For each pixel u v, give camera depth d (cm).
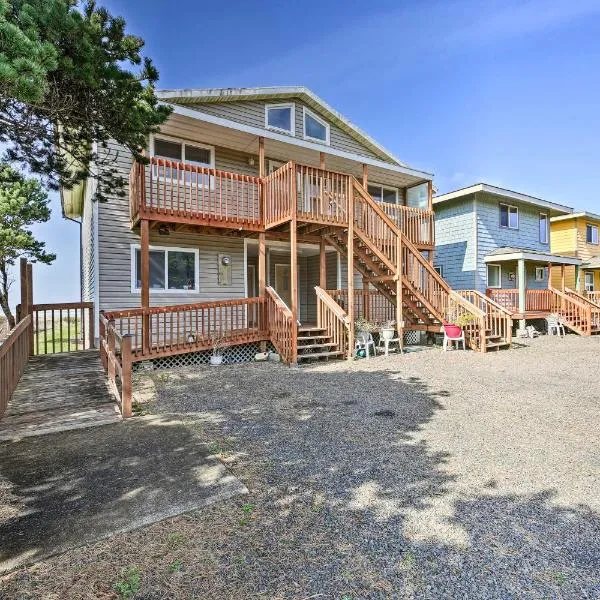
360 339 1026
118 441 418
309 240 1080
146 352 810
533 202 1748
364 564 229
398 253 1057
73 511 280
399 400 590
